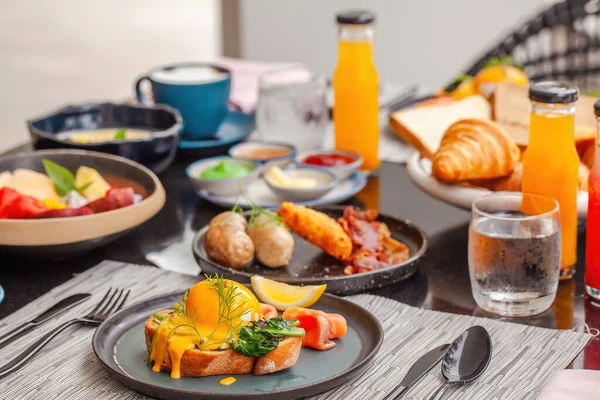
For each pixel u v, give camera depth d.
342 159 1.51
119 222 1.25
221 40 2.99
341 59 1.51
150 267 1.26
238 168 1.45
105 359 1.05
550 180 1.20
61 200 1.35
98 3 6.30
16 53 4.97
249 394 0.99
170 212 1.42
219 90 1.61
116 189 1.28
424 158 1.45
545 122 1.19
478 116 1.56
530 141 1.21
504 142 1.29
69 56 4.95
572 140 1.20
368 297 1.19
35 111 4.05
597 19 2.05
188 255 1.30
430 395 1.03
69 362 1.09
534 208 1.16
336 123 1.53
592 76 2.08
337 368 1.05
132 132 1.57
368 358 1.04
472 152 1.29
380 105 1.81
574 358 1.08
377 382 1.05
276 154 1.54
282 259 1.24
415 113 1.54
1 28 5.49
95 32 5.50
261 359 1.04
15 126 3.85
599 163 1.15
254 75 1.95
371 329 1.10
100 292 1.21
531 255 1.14
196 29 5.66
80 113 1.58
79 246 1.24
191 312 1.05
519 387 1.04
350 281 1.19
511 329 1.13
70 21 5.75
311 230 1.25
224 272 1.20
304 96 1.61
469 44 2.91
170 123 1.56
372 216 1.32
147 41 5.32
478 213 1.15
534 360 1.08
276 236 1.23
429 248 1.31
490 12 2.85
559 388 1.03
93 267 1.26
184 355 1.03
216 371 1.04
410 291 1.21
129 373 1.05
